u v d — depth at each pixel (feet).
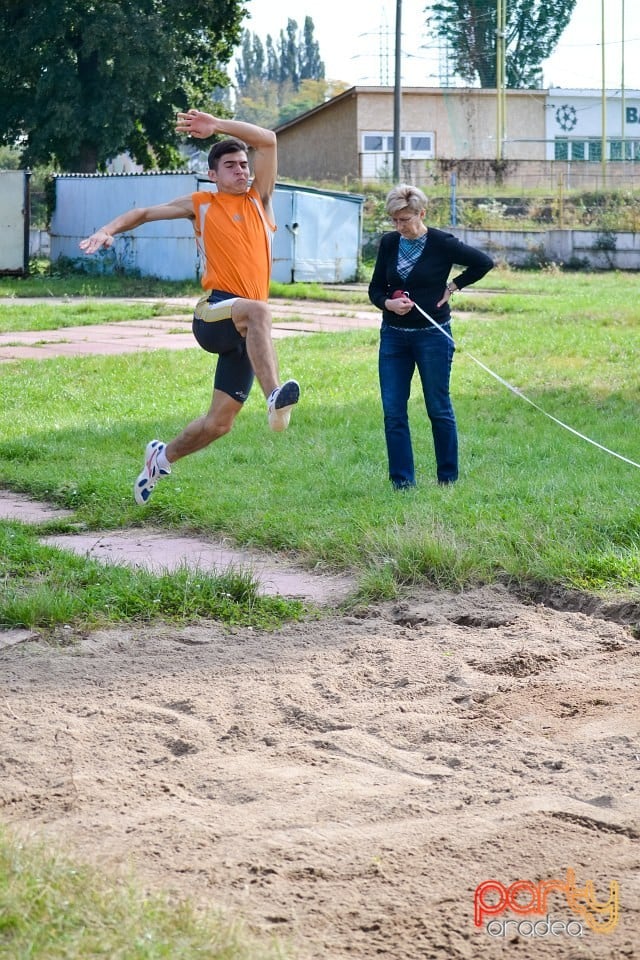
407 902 10.07
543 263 127.75
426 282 27.27
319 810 12.03
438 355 27.66
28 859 9.92
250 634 18.76
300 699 15.62
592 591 20.06
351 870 10.63
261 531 24.34
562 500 25.17
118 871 10.21
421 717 14.92
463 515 24.17
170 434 36.24
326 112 190.08
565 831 11.44
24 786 12.72
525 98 180.24
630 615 19.21
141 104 141.49
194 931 9.00
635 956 9.29
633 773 13.00
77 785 12.67
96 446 34.91
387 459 31.60
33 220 178.29
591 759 13.47
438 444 28.40
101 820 11.73
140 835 11.33
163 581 20.40
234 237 19.29
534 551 21.43
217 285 19.26
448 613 19.63
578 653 17.44
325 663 17.25
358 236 114.11
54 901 9.20
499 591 20.75
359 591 20.68
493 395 43.73
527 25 172.35
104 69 137.08
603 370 49.73
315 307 88.74
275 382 18.31
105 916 9.06
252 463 31.86
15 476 30.91
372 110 182.39
